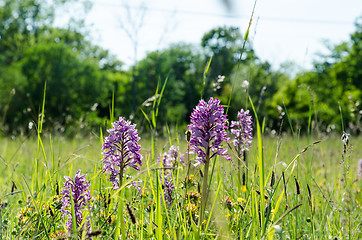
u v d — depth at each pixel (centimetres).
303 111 3359
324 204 463
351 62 5144
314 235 343
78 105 4747
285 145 601
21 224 344
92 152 552
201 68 6259
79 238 259
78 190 292
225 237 242
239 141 370
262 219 270
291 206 409
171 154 388
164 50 5616
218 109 300
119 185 319
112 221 312
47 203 351
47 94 4688
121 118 322
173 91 5438
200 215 288
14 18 5656
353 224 402
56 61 4931
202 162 298
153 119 390
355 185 578
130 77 5331
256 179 361
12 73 4694
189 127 300
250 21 290
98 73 5125
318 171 658
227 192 379
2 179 592
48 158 606
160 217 268
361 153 838
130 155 321
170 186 359
